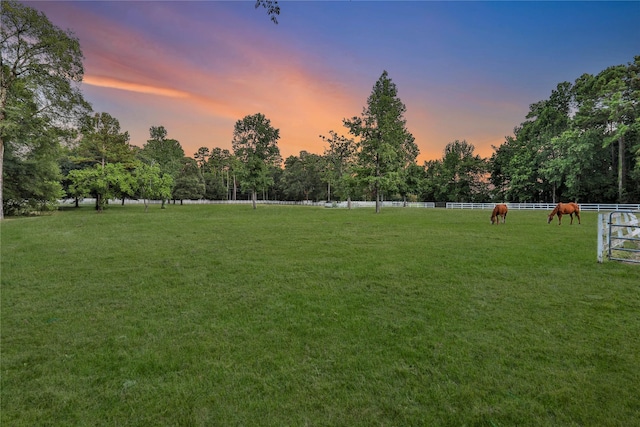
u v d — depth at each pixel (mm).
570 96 44031
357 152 33125
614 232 8836
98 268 7660
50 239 11781
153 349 3766
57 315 4840
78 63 22062
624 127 31438
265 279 6758
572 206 17125
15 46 20266
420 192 61469
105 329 4336
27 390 2992
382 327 4340
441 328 4270
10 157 24750
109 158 49625
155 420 2607
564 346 3723
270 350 3736
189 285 6359
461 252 9219
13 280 6645
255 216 24953
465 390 2943
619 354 3521
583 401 2768
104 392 2967
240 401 2830
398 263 8008
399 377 3174
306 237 12633
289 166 89438
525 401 2783
